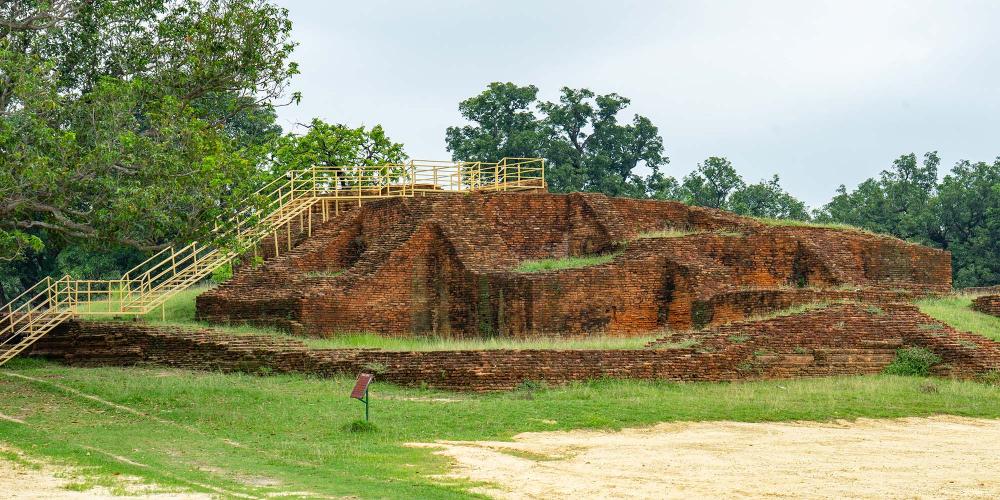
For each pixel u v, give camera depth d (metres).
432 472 19.34
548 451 21.48
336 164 54.56
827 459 21.09
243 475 18.94
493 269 36.72
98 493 16.89
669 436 23.42
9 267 57.47
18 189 25.81
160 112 31.38
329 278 36.12
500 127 74.25
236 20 35.31
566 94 73.94
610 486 18.38
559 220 40.72
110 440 22.09
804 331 31.16
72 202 27.67
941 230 70.00
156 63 35.66
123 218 26.55
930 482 19.02
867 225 72.44
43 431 22.77
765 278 39.75
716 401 26.81
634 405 25.97
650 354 29.34
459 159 73.31
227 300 35.84
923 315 32.69
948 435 24.31
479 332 36.09
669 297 36.84
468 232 37.53
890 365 31.62
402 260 36.56
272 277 37.09
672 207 42.97
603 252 40.09
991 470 20.16
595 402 26.17
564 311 35.44
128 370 31.17
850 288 37.41
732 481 18.89
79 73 36.06
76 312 33.91
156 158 27.50
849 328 31.64
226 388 27.17
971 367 30.80
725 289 36.50
